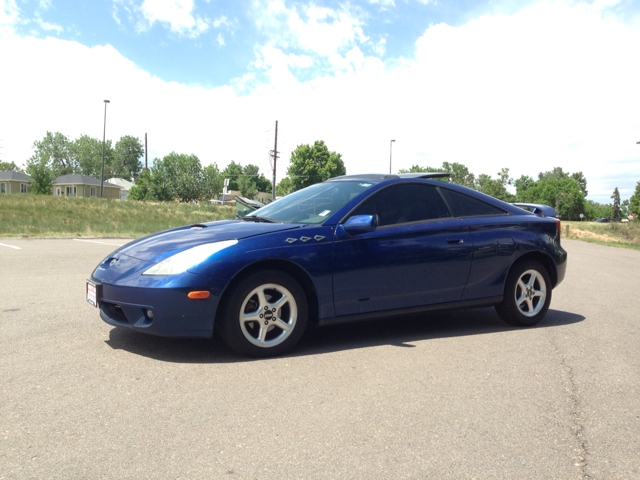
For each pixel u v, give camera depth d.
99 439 2.38
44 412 2.66
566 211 126.25
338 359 3.71
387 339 4.33
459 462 2.26
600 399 3.07
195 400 2.88
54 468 2.11
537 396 3.09
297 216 4.23
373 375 3.38
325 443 2.40
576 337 4.58
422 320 5.16
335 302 3.94
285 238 3.78
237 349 3.63
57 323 4.53
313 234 3.88
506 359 3.83
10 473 2.06
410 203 4.44
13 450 2.25
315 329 4.68
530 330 4.81
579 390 3.21
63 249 11.73
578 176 164.50
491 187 117.12
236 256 3.56
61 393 2.93
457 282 4.50
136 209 30.81
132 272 3.57
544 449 2.41
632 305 6.45
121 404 2.80
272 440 2.42
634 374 3.55
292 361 3.64
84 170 104.44
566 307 6.20
